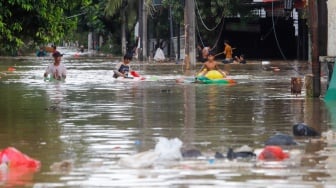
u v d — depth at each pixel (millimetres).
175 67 78375
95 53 159250
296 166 18312
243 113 30250
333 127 25781
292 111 30984
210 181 16656
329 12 36812
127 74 55344
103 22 144875
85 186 16328
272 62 88562
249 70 68625
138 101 36062
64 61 102062
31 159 19000
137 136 23656
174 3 99875
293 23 99312
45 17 33562
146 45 108250
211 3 93812
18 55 129375
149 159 18953
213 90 43000
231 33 102062
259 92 41344
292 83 39625
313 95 37594
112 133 24438
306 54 92500
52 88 45688
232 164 18625
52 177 17312
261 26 100562
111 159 19516
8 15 32406
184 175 17344
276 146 21078
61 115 30000
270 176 17156
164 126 26125
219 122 27234
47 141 22812
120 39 147875
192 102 35281
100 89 44438
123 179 16969
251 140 22625
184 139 22891
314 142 22156
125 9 130000
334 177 16969
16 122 27719
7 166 18578
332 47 36875
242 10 94750
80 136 23812
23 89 44938
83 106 33719
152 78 55219
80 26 158875
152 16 114562
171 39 108625
